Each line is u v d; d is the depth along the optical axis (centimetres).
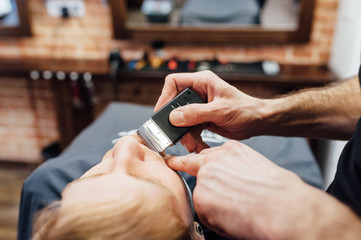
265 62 213
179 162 61
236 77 197
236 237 47
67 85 217
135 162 58
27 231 82
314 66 221
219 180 50
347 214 42
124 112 128
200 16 216
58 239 43
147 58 219
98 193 47
